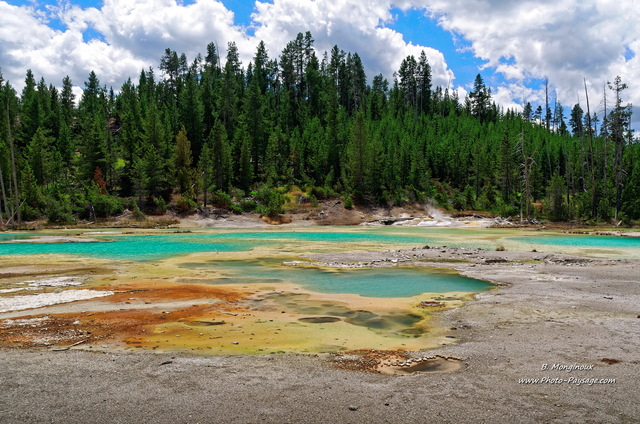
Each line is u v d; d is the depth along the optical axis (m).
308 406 5.84
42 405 5.81
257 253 28.64
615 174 71.94
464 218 73.56
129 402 5.93
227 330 10.17
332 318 11.63
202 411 5.66
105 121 96.06
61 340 9.10
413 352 8.44
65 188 71.88
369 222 73.62
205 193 72.00
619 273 19.78
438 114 145.50
